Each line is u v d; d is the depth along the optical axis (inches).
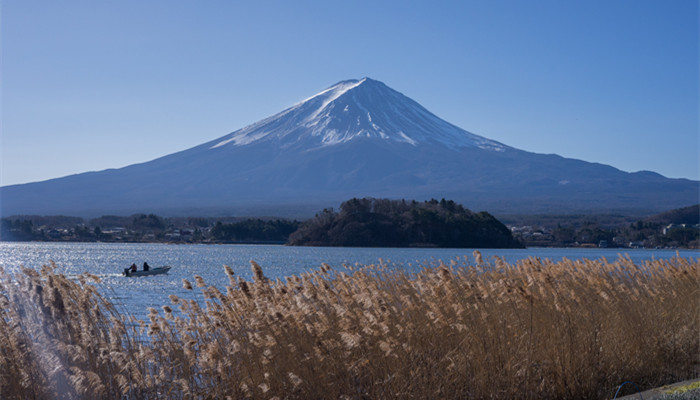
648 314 541.3
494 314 463.8
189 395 382.3
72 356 384.5
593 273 602.2
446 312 445.7
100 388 368.8
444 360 416.5
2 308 410.9
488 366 420.5
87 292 436.8
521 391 421.7
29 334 406.9
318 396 389.4
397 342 404.5
